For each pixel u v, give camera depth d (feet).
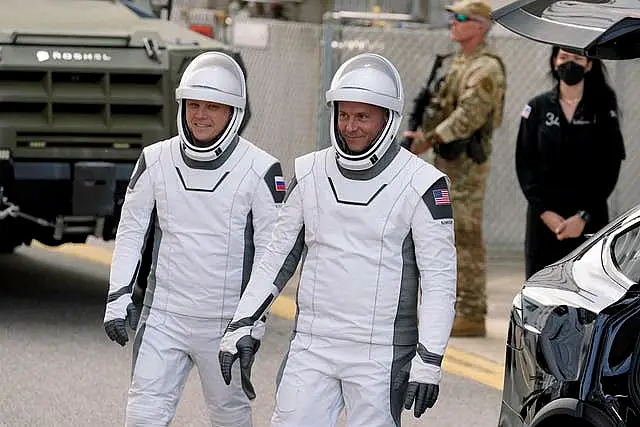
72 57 57.47
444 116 56.80
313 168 28.89
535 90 81.66
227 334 29.48
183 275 31.89
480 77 55.42
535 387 26.35
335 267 28.32
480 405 47.16
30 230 60.23
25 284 71.26
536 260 49.19
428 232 28.02
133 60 58.29
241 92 31.65
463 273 57.41
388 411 28.30
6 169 56.75
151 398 31.76
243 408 32.89
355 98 27.48
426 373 27.55
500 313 63.98
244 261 32.12
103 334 57.93
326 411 28.63
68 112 57.82
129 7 66.59
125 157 58.23
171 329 31.96
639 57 27.09
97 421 43.55
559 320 26.09
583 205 48.14
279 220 29.35
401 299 28.35
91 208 57.88
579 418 25.08
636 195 80.07
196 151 31.60
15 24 58.90
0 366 51.19
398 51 80.18
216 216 31.86
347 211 28.27
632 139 79.51
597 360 25.04
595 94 47.70
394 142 28.45
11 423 43.11
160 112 58.75
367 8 94.07
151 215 32.60
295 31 81.35
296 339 28.89
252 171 32.04
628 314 24.86
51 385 48.32
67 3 63.62
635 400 24.20
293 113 81.46
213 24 84.43
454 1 83.05
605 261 26.86
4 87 56.85
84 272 76.28
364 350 28.19
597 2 26.08
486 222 82.43
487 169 56.85
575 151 47.83
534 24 26.00
